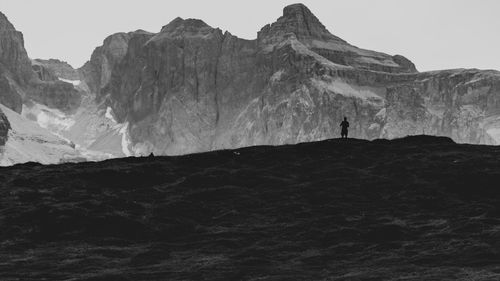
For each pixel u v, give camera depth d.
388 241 98.31
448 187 118.12
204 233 105.88
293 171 130.25
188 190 123.25
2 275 89.00
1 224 109.62
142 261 94.88
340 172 127.19
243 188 122.56
